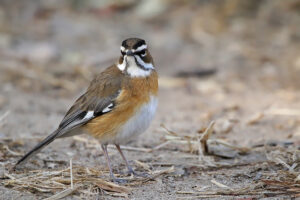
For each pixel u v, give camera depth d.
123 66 9.94
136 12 22.33
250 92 16.00
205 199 8.80
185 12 21.88
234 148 11.03
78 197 8.86
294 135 12.32
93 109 9.84
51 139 9.84
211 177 9.83
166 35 20.14
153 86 9.90
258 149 11.23
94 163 10.64
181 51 19.02
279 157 10.42
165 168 10.36
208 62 18.23
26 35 20.19
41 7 22.31
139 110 9.74
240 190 8.98
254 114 13.98
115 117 9.71
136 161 10.62
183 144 11.66
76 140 11.95
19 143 11.50
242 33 20.19
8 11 21.91
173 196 8.95
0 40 19.58
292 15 21.05
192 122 13.54
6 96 15.38
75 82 16.91
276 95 15.62
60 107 14.85
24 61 17.95
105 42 19.72
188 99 15.62
